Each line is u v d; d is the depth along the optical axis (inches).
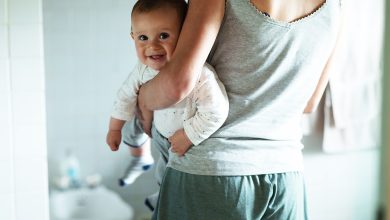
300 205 42.4
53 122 108.4
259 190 39.0
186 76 34.9
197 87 37.8
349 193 91.7
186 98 39.6
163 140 43.5
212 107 37.6
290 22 36.5
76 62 107.0
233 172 38.4
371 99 85.9
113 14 106.7
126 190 114.3
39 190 58.6
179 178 40.0
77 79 107.8
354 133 86.9
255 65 37.3
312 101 46.2
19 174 57.8
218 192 38.4
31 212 58.8
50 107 107.7
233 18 36.3
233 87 38.4
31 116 57.3
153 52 40.6
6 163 57.2
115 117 46.6
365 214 93.1
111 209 108.5
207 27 34.8
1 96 56.1
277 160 39.8
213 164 38.5
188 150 39.9
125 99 45.3
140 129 52.0
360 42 83.7
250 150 39.0
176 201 40.3
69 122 109.2
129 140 53.2
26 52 56.1
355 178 91.6
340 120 84.1
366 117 86.3
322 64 39.9
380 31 84.7
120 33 107.7
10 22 55.2
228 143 38.8
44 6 103.4
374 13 83.9
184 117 40.0
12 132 57.0
